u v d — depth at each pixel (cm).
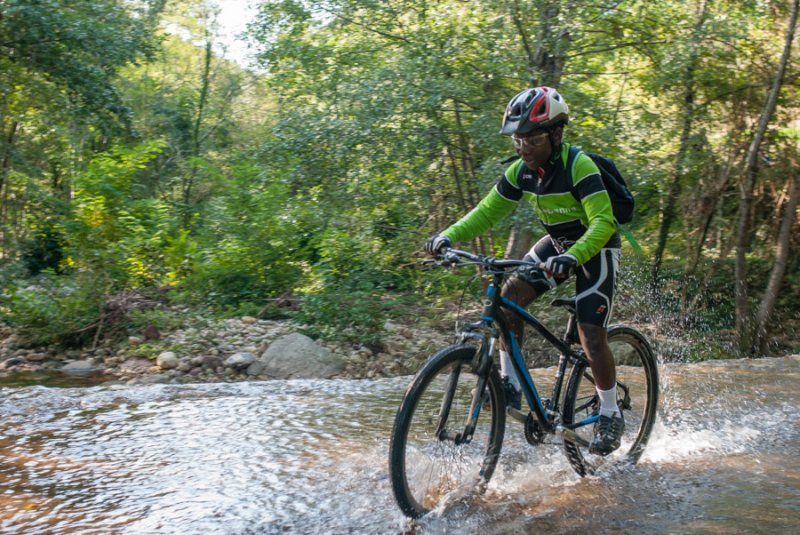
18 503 333
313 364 1105
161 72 3406
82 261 1251
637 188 1215
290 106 1441
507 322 346
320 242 1417
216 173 1723
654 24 1261
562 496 356
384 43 1341
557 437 388
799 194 1426
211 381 1055
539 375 559
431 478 325
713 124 1441
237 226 1437
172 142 2998
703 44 1270
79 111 1689
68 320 1216
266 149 1303
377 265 1393
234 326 1259
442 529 311
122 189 1338
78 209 1283
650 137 1297
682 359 1217
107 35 1619
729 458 427
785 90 1409
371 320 1244
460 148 1238
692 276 1481
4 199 1742
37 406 512
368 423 481
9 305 1234
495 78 1162
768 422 508
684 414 521
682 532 314
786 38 1296
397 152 1204
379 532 308
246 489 353
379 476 374
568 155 345
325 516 324
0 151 1761
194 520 317
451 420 325
